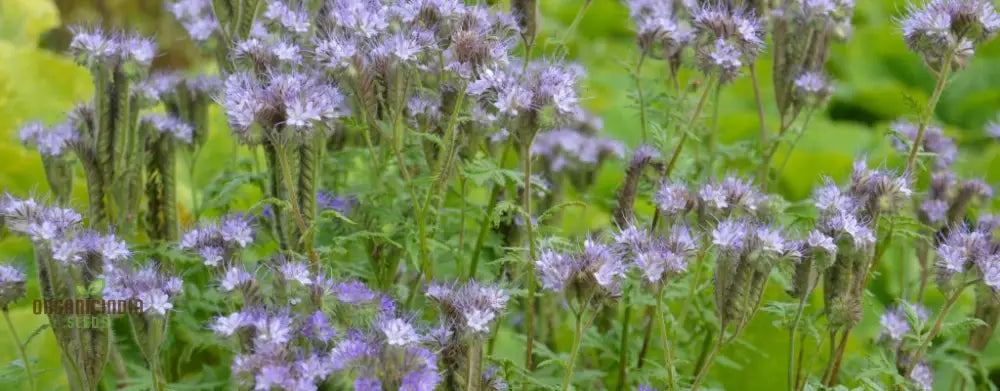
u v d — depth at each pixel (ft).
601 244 3.94
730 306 3.92
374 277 4.23
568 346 4.58
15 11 5.92
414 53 3.99
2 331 4.42
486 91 4.01
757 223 4.02
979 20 4.06
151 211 4.38
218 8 4.17
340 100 4.01
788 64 4.43
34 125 4.28
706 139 4.99
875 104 7.21
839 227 3.96
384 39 4.04
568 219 5.03
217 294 4.15
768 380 4.55
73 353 3.96
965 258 4.00
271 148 4.05
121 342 4.43
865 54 7.68
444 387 3.82
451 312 3.83
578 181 4.47
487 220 4.22
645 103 4.47
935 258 4.47
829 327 4.04
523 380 4.11
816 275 3.99
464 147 4.19
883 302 4.94
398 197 4.30
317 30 4.22
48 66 5.13
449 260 4.36
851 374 4.33
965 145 6.81
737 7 4.32
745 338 4.57
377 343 3.74
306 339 3.83
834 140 6.42
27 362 4.00
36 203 3.95
